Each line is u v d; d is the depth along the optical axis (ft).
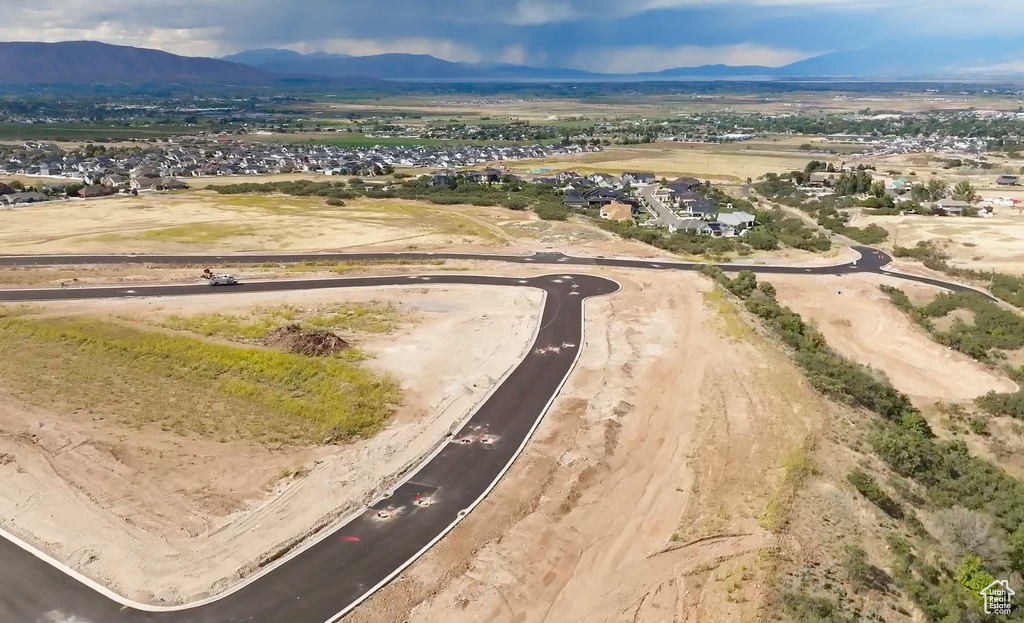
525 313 152.76
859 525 75.46
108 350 122.83
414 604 62.39
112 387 107.86
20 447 88.58
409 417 100.58
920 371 143.13
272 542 70.44
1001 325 163.73
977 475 92.53
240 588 64.03
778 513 75.05
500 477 83.46
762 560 67.36
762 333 138.82
